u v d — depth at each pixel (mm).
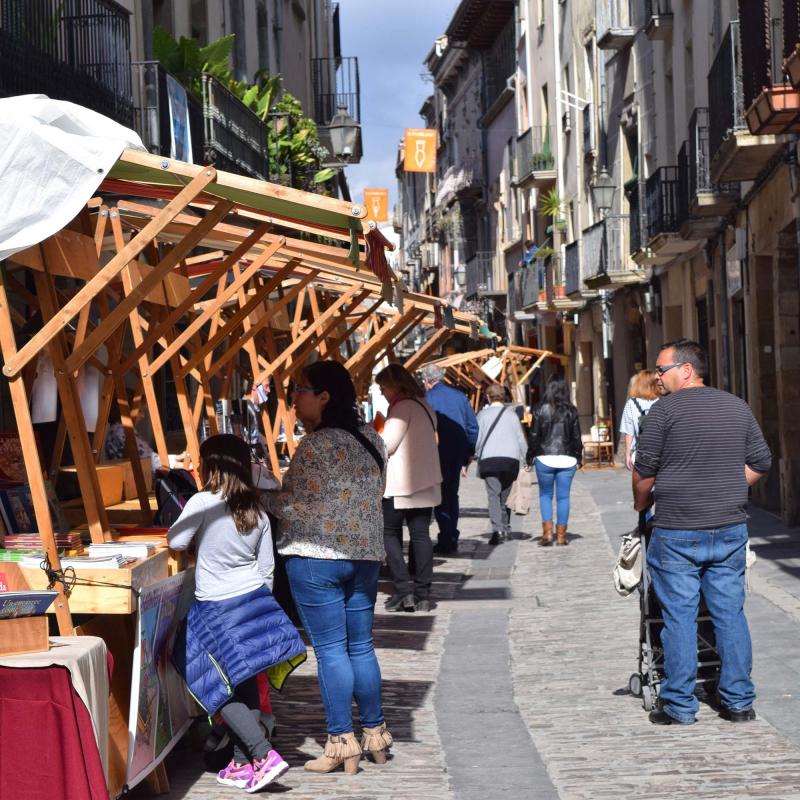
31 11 12984
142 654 5785
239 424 14703
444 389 15633
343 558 6512
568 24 41062
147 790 6188
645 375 10250
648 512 7734
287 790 6254
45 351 6945
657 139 29281
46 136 5395
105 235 8672
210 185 5676
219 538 6207
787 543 15172
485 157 59594
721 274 23312
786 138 16938
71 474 7879
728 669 7324
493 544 16688
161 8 21062
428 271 84500
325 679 6559
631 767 6520
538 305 45094
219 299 8195
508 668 9062
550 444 16375
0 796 4957
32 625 5129
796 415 17938
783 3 14523
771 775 6270
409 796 6156
